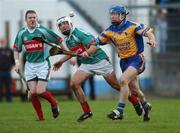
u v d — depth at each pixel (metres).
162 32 60.59
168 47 60.72
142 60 29.92
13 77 57.97
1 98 55.91
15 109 43.31
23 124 30.78
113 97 59.88
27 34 31.95
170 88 60.66
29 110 42.09
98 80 60.12
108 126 28.89
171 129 27.58
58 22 30.78
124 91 29.41
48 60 32.41
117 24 29.91
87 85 60.00
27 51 32.16
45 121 32.28
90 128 28.12
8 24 59.22
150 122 30.88
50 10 58.75
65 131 27.16
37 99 32.78
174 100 54.25
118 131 26.80
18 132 27.20
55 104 32.53
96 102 50.66
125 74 29.47
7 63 55.09
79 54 30.59
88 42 30.48
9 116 36.66
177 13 60.38
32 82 32.38
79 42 30.83
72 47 31.12
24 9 58.97
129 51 29.86
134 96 31.30
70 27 30.73
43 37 32.00
